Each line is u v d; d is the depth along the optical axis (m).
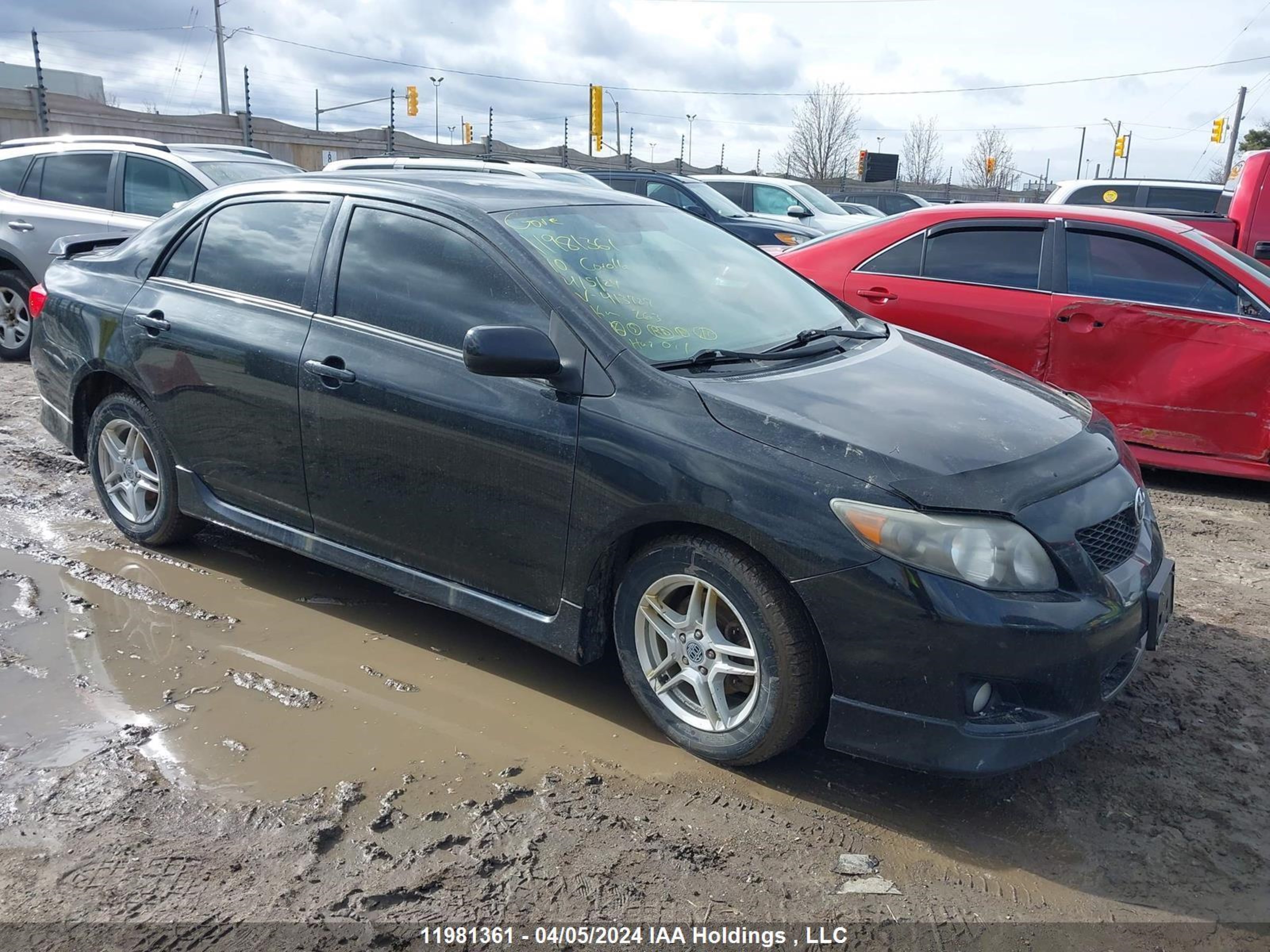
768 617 2.88
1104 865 2.73
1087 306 6.10
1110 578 2.93
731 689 3.19
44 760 3.03
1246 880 2.68
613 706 3.48
